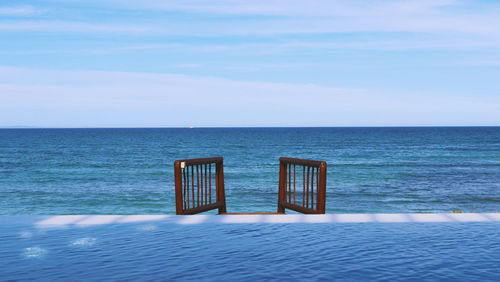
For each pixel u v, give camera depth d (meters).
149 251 4.30
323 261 3.95
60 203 18.92
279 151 60.25
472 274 3.57
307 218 5.92
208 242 4.67
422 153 55.88
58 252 4.26
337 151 60.06
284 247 4.46
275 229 5.32
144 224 5.60
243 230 5.26
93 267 3.77
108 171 33.81
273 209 17.17
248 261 3.95
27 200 19.80
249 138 111.62
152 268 3.74
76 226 5.50
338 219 5.85
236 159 46.84
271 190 23.02
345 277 3.50
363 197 20.61
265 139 104.62
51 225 5.55
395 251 4.30
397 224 5.60
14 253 4.22
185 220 5.83
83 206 18.14
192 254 4.20
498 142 87.81
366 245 4.52
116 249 4.38
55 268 3.73
